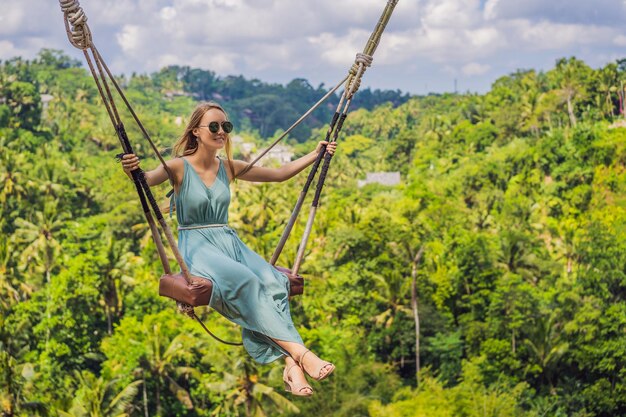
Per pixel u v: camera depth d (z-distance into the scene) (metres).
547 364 54.88
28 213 94.06
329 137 6.41
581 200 98.38
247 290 5.62
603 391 53.59
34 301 56.31
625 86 140.38
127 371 48.28
